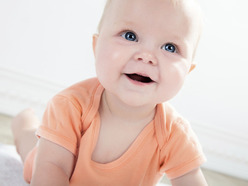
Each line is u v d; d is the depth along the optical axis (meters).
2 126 1.49
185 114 1.72
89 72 1.70
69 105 0.75
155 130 0.78
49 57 1.67
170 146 0.78
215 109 1.72
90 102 0.77
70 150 0.73
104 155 0.76
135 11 0.66
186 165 0.77
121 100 0.70
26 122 1.13
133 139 0.76
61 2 1.64
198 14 0.71
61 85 1.68
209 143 1.72
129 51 0.65
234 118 1.73
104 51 0.67
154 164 0.79
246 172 1.72
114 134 0.76
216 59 1.69
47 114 0.77
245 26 1.67
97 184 0.76
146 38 0.66
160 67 0.66
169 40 0.67
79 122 0.75
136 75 0.68
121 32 0.67
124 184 0.78
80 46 1.68
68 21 1.66
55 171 0.71
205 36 1.68
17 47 1.66
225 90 1.71
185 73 0.69
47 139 0.73
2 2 1.62
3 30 1.64
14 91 1.66
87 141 0.74
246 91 1.71
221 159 1.73
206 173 1.65
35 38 1.66
